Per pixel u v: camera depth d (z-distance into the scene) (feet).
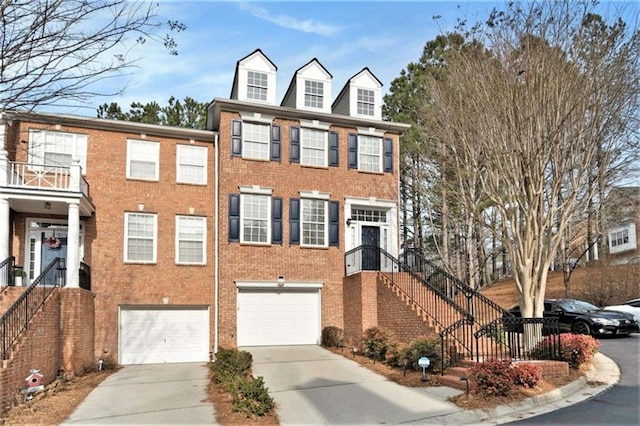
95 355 57.77
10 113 26.58
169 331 61.77
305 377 44.34
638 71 45.27
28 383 37.35
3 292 47.91
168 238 63.21
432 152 84.17
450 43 55.01
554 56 46.19
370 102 73.61
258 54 68.85
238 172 64.75
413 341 45.24
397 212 71.20
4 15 23.58
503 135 48.01
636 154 49.44
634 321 59.52
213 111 67.82
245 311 63.41
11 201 52.90
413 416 31.91
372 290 59.93
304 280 65.41
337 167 69.26
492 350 44.06
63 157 60.34
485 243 100.32
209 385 42.73
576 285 101.55
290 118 68.03
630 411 30.89
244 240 63.93
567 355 41.32
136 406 35.81
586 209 71.56
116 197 61.77
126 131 63.41
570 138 46.26
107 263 60.23
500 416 31.60
